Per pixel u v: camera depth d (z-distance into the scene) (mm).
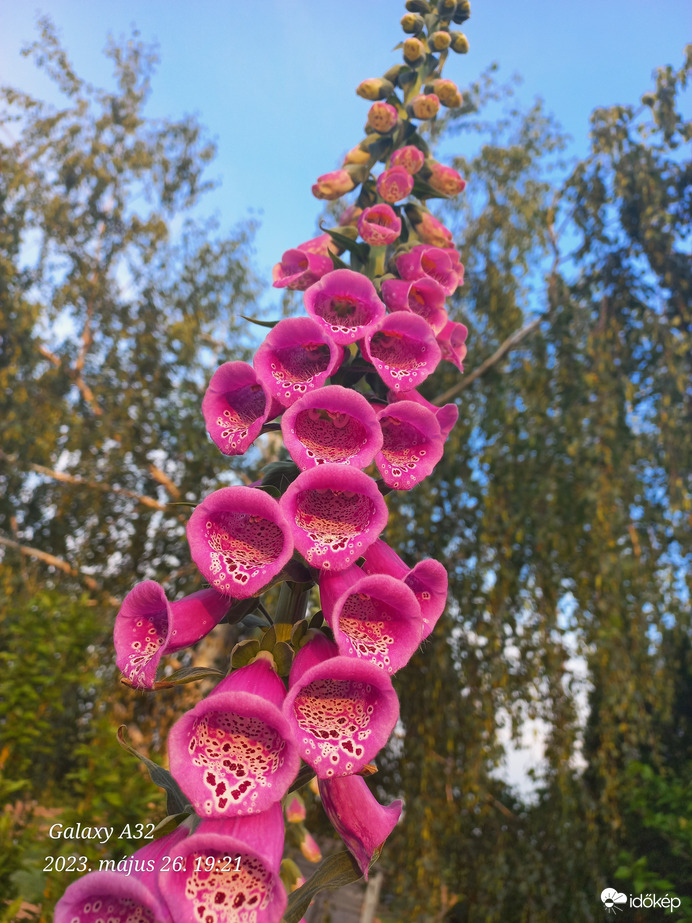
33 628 4828
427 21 2145
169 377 10672
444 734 6191
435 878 5543
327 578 1214
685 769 6457
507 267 7457
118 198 11977
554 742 5906
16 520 10914
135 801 3531
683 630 6574
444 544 6941
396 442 1388
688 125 6836
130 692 7520
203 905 943
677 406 6453
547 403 6625
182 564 10031
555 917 5852
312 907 6676
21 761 4383
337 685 1162
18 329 10555
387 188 1780
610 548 5961
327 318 1436
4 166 11641
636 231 7102
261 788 975
